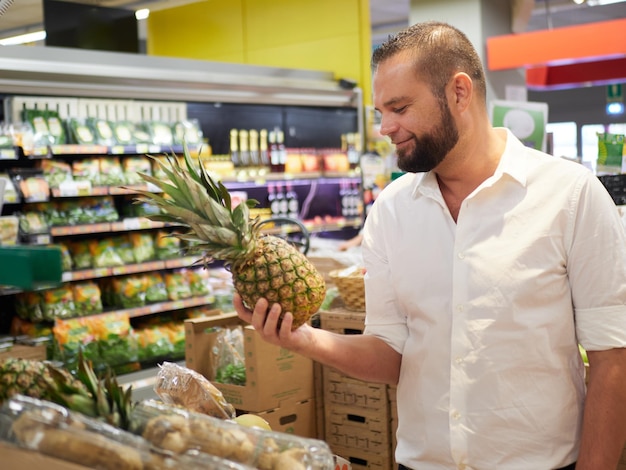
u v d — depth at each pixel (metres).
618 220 1.94
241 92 6.36
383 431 3.42
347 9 8.64
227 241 1.84
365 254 2.25
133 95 5.60
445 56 1.92
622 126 16.97
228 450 1.42
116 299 5.49
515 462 1.96
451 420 2.00
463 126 1.97
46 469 1.38
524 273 1.94
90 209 5.27
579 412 2.01
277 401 3.38
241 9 9.57
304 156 7.58
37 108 5.23
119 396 1.52
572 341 1.98
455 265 2.01
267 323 1.87
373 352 2.18
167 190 1.88
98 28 7.73
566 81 8.79
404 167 1.99
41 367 1.60
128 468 1.35
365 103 8.61
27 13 12.59
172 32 10.38
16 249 1.28
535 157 2.01
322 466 1.43
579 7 13.98
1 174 4.92
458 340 1.99
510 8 7.62
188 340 3.52
